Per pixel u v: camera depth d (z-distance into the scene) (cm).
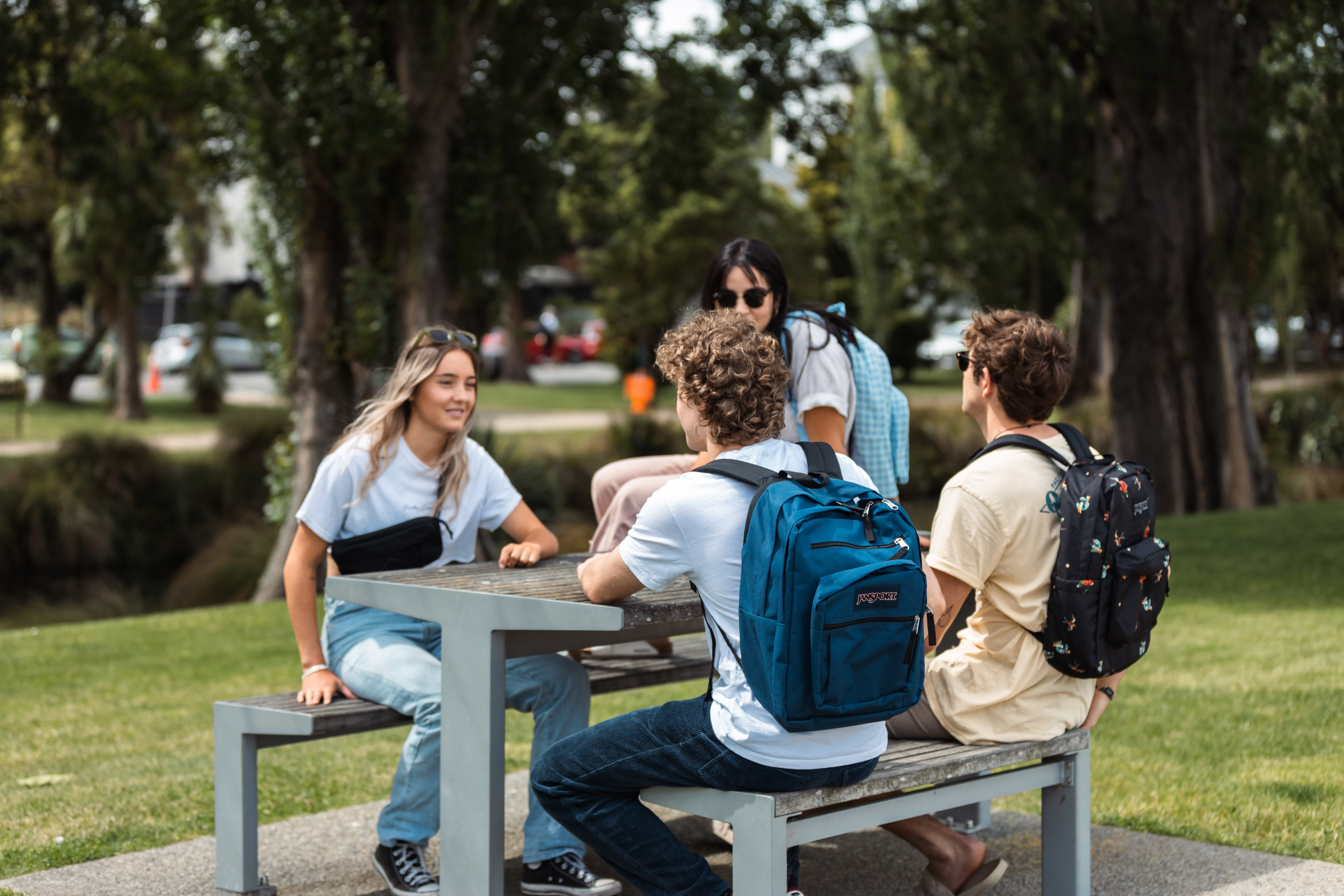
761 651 238
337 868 354
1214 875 331
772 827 247
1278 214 1448
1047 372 287
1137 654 283
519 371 3475
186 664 732
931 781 270
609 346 3450
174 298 4394
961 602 285
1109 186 1488
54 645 806
